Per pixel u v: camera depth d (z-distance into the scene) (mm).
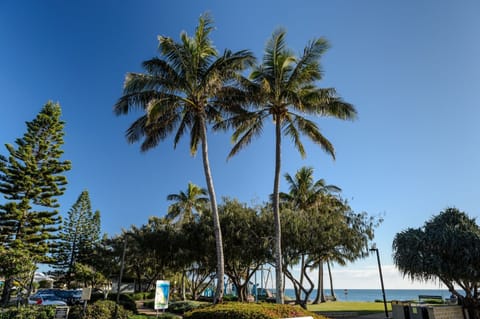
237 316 9359
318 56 16484
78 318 13445
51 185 26266
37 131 27234
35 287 36625
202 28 16391
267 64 16719
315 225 19672
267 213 20906
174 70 16047
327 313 19984
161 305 14859
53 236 25844
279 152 16609
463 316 14672
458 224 14891
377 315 19234
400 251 15727
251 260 20719
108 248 36688
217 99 17266
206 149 16250
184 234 22422
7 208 23719
